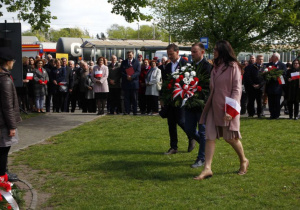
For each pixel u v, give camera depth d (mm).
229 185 5668
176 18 26328
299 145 8469
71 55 38812
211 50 26062
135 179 6086
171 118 7648
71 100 16172
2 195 4441
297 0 24578
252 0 24609
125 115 14086
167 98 7078
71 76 15750
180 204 4957
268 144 8602
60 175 6453
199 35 26547
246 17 24609
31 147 8641
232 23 24891
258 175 6148
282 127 11070
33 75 15016
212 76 5941
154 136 9703
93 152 7996
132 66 13953
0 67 5598
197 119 6820
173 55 7379
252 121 12414
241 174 6191
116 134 10047
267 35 26062
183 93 6660
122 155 7684
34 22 17516
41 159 7520
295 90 12648
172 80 6953
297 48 26609
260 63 13336
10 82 5570
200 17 24875
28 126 11664
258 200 5051
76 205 5035
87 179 6160
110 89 14438
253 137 9469
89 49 34875
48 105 15703
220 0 24406
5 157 5773
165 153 7746
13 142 5668
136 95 14133
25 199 5328
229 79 5766
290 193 5324
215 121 5914
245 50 26203
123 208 4863
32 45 36531
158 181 5941
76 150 8219
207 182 5824
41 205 5098
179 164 6941
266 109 16625
